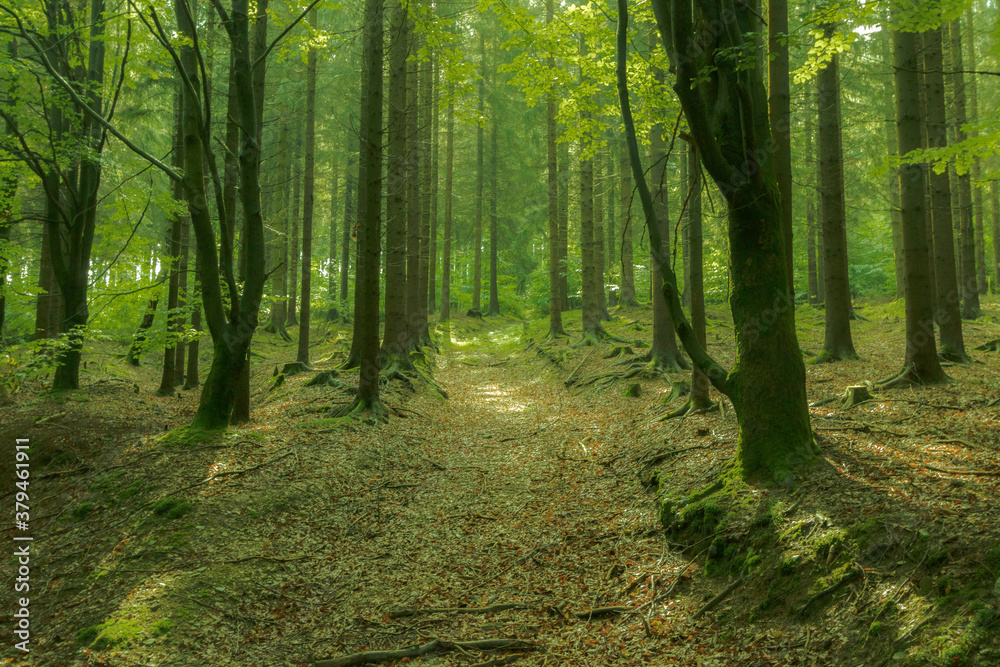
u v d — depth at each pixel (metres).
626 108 6.61
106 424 9.52
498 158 31.14
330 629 5.23
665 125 9.04
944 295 10.68
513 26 9.46
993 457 5.41
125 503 6.96
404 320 14.43
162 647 4.84
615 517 6.77
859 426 6.93
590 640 4.74
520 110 28.03
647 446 8.43
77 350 11.23
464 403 13.61
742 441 6.20
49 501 7.30
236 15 8.53
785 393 6.07
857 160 19.50
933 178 10.89
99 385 12.67
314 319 28.91
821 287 24.25
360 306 14.43
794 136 20.45
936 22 5.97
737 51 5.52
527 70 9.58
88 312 12.73
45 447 8.40
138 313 13.73
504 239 34.53
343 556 6.43
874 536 4.48
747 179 5.98
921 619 3.70
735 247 6.32
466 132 33.88
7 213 11.14
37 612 5.43
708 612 4.78
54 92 10.05
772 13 8.20
